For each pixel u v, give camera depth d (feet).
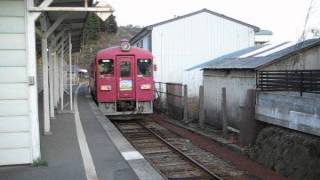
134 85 72.23
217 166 41.78
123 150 35.78
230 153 48.65
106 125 51.16
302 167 37.35
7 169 29.30
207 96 73.20
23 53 29.71
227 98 64.18
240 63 60.85
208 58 105.19
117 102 72.28
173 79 103.76
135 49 72.69
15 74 29.71
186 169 39.50
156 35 102.94
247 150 48.21
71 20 54.39
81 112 66.33
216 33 105.60
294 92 46.73
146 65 72.64
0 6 29.25
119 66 71.92
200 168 39.47
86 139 41.09
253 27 107.14
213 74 70.38
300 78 43.83
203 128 67.15
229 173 39.01
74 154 34.09
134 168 29.48
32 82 29.81
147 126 69.97
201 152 48.57
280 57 54.08
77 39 88.89
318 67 55.42
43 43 43.39
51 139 40.98
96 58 72.08
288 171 38.75
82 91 132.77
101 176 27.35
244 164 43.06
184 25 103.96
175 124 72.59
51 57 60.34
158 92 96.68
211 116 71.26
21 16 29.55
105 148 36.60
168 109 88.38
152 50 102.73
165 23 103.19
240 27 106.83
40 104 78.38
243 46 107.14
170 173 38.04
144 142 54.08
